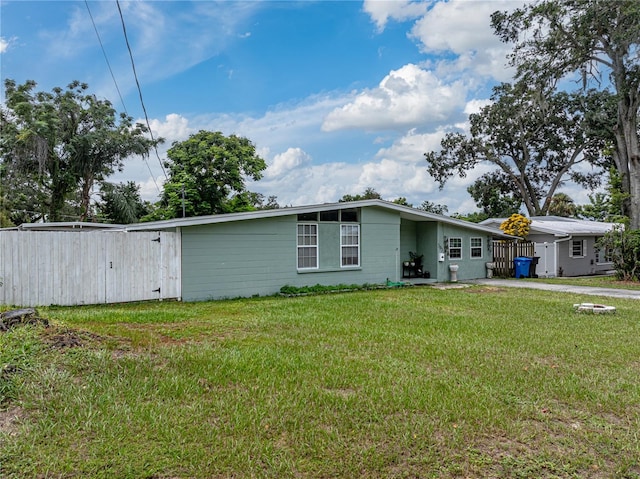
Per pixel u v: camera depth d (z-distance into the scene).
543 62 21.66
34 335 5.05
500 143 33.53
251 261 12.49
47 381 4.02
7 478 2.67
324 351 5.71
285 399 3.98
